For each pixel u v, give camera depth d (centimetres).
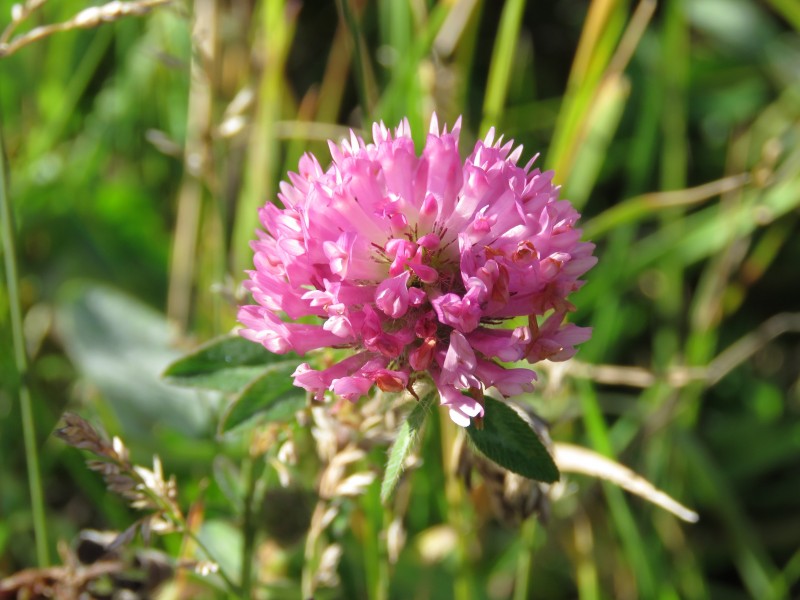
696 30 24
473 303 11
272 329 11
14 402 17
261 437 13
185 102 19
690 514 13
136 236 19
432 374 11
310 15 24
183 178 18
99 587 14
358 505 14
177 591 14
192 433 16
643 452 17
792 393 19
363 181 11
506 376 11
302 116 19
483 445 11
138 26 20
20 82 20
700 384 17
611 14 17
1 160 13
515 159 12
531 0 24
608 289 18
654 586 15
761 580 17
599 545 17
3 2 20
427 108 17
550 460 11
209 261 17
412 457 13
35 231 19
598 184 21
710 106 22
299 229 11
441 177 11
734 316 20
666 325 18
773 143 16
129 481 12
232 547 15
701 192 17
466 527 15
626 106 22
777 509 18
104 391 16
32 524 16
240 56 20
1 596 14
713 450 18
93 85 21
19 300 14
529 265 11
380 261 11
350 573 15
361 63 15
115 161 21
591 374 15
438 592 16
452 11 18
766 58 22
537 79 23
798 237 20
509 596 16
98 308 17
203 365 13
